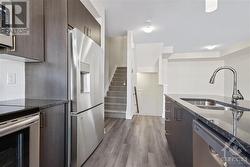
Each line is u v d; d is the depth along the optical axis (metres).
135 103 7.27
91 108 2.62
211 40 6.11
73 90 2.09
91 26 2.93
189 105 1.68
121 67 7.29
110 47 7.27
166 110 3.20
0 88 1.92
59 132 1.94
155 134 3.66
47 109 1.71
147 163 2.38
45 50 2.11
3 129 1.12
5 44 1.48
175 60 8.81
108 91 6.16
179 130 1.94
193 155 1.33
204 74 8.75
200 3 3.31
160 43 6.63
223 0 3.17
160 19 4.17
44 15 2.11
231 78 7.60
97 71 2.89
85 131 2.37
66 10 2.08
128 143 3.12
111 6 3.51
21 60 2.02
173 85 9.04
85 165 2.30
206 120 1.07
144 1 3.24
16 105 1.60
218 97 2.75
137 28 4.91
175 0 3.21
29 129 1.38
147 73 8.04
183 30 5.01
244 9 3.55
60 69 2.10
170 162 2.41
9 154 1.21
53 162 1.83
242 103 1.91
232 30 4.99
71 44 2.09
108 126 4.29
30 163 1.39
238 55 6.95
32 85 2.15
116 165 2.31
